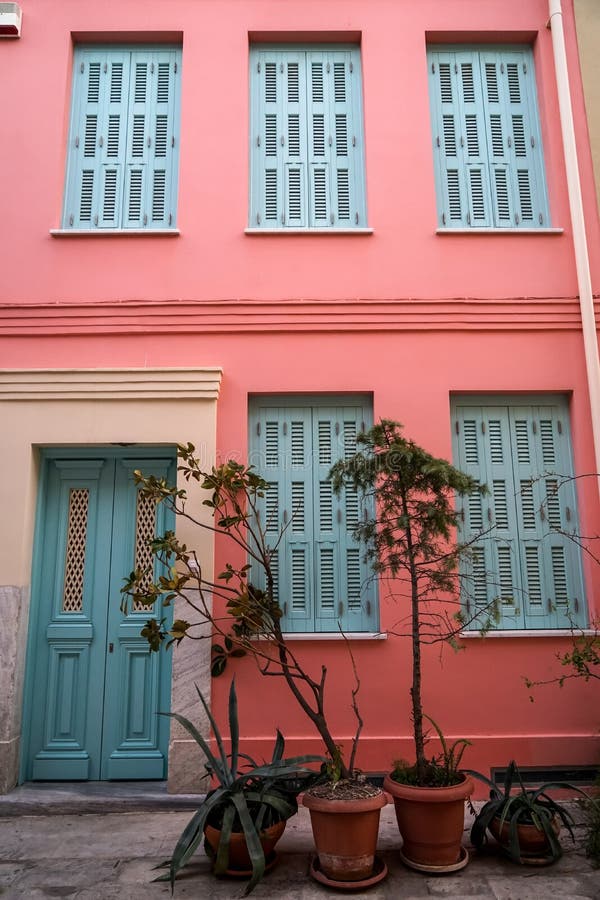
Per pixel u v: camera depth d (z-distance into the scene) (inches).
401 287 218.2
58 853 156.2
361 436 162.1
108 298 214.8
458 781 149.3
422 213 223.1
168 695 200.7
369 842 139.9
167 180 229.9
